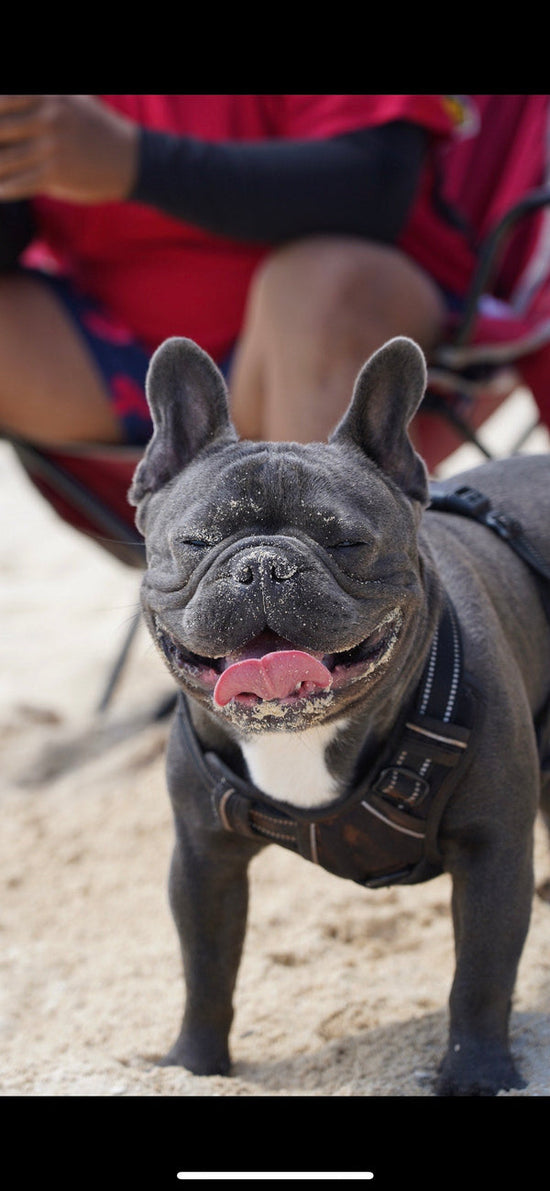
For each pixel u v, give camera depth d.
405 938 3.17
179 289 4.33
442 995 2.87
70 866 3.82
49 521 7.90
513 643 2.61
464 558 2.60
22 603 6.39
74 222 4.38
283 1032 2.81
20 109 3.56
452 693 2.31
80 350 4.40
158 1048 2.79
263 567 1.98
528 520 2.87
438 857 2.41
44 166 3.63
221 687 1.96
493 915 2.34
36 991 3.20
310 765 2.30
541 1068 2.42
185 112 4.19
